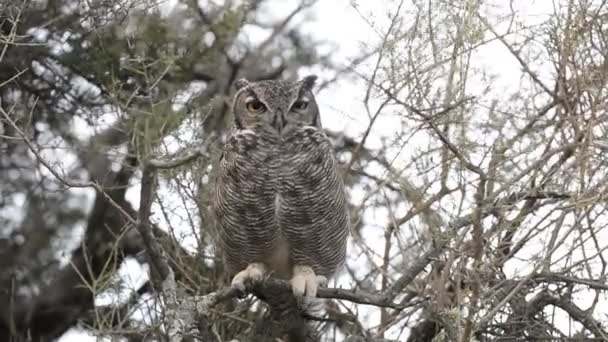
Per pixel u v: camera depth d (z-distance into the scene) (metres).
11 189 18.55
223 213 12.55
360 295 11.41
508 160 11.48
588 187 10.94
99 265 18.88
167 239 14.37
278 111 12.10
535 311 12.47
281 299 12.27
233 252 12.89
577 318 12.30
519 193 11.40
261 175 12.16
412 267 11.39
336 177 12.38
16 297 19.27
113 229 18.58
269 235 12.49
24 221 18.89
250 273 11.93
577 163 11.10
